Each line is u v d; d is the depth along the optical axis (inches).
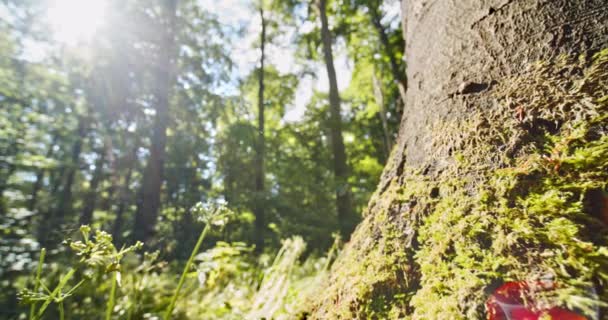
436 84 47.4
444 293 30.4
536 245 26.7
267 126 696.4
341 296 41.8
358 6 464.1
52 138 428.1
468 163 36.7
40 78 423.5
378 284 37.5
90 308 83.1
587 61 32.1
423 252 35.4
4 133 261.3
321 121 366.6
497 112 37.0
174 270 131.5
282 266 90.4
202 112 644.7
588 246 23.9
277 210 358.6
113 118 611.8
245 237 361.4
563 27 35.2
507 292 26.2
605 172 26.5
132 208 734.5
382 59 459.5
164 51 401.1
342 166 323.9
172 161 733.9
